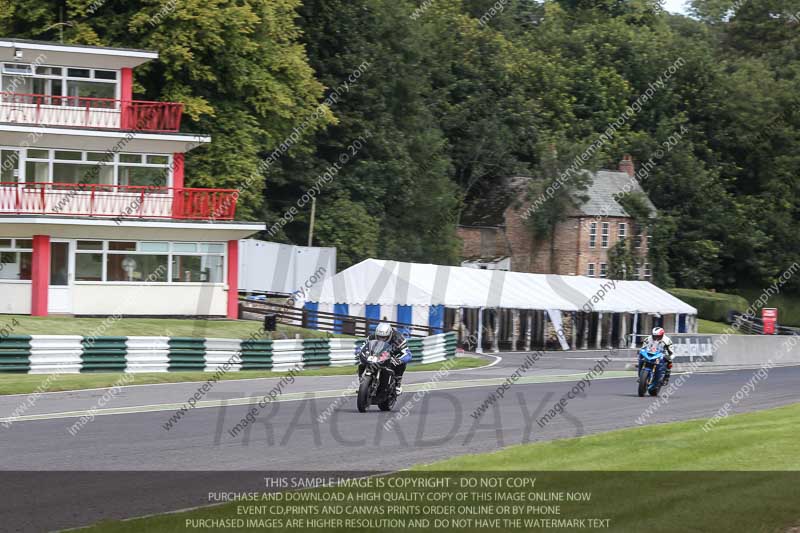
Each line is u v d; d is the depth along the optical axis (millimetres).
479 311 165375
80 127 124312
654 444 48219
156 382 86312
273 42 173500
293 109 178000
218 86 165250
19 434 51781
